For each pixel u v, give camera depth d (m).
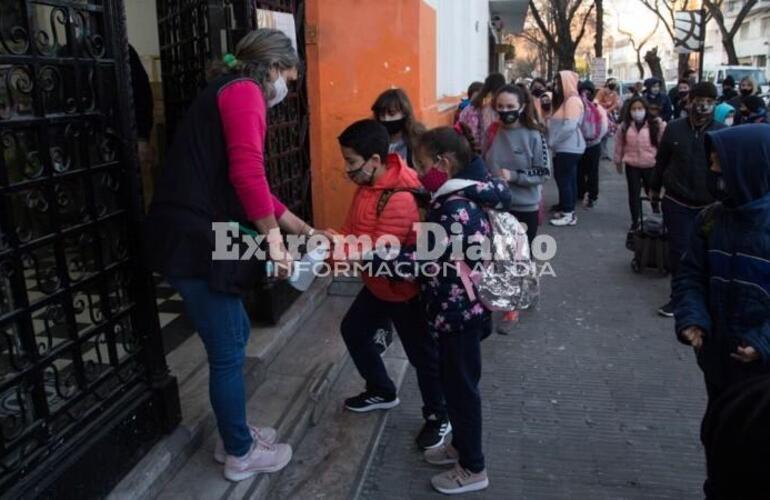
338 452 3.33
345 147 3.04
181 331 4.32
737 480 1.37
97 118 2.52
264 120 2.59
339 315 4.84
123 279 2.75
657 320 5.23
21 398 2.23
